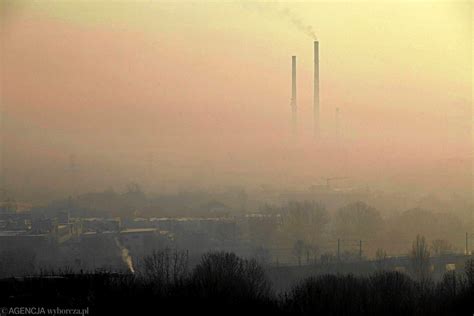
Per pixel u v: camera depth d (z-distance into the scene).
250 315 63.75
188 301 61.69
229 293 64.88
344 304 67.06
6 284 62.16
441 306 69.69
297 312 65.56
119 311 58.09
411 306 67.81
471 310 67.69
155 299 60.53
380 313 66.25
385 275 76.50
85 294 59.66
